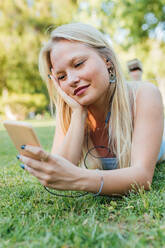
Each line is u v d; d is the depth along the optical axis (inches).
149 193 58.4
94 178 54.6
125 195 60.1
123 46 641.6
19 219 50.8
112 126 72.9
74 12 696.4
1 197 67.7
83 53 63.3
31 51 711.7
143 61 625.6
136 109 68.8
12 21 717.9
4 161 126.8
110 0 604.1
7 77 774.5
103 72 64.7
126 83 74.4
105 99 72.2
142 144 62.3
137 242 38.6
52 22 709.3
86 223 47.9
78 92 64.6
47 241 40.2
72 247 39.1
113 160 76.2
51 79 75.5
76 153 64.7
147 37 639.8
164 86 552.4
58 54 64.4
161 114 66.7
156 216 48.5
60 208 57.2
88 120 77.0
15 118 805.2
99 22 622.8
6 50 713.6
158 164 103.7
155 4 592.4
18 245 41.4
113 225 46.4
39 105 816.9
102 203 59.9
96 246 38.5
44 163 51.1
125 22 607.5
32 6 729.0
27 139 49.8
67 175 52.4
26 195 69.1
